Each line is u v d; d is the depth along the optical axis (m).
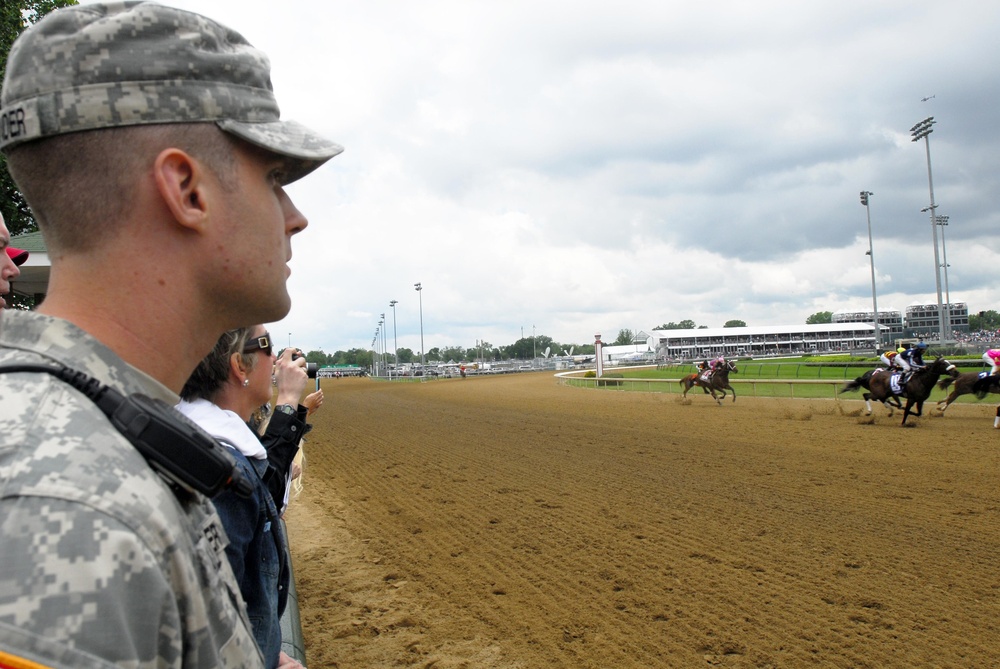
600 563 5.57
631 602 4.72
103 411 0.70
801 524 6.59
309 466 11.39
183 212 0.80
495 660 3.95
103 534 0.58
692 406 19.91
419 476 9.93
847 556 5.58
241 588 1.61
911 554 5.60
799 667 3.72
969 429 13.07
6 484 0.58
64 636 0.53
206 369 2.05
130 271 0.79
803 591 4.82
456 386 38.72
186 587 0.66
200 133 0.83
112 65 0.77
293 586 3.95
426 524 7.13
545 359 69.75
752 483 8.58
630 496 8.01
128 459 0.66
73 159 0.78
